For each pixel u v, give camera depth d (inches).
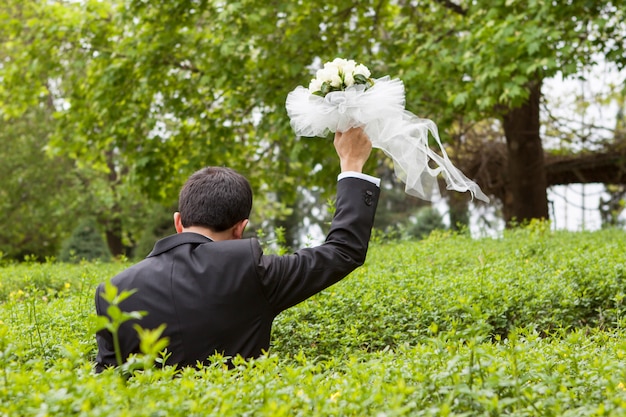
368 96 108.8
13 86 505.4
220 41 424.2
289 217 1153.4
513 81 353.7
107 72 448.8
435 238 319.6
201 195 106.3
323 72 111.3
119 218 840.9
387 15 482.6
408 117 119.4
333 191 497.0
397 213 1079.0
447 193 594.2
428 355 89.4
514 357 84.9
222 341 99.4
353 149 109.0
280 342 153.3
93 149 517.0
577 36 373.1
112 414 66.7
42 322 159.5
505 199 604.1
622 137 583.8
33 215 750.5
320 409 73.0
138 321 99.4
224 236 107.1
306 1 437.7
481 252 247.0
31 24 486.3
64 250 657.0
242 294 99.8
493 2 390.0
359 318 162.7
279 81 445.1
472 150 584.7
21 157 744.3
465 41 382.6
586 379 89.7
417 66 401.1
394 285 184.4
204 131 475.5
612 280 182.7
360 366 93.0
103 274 278.1
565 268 202.2
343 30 455.8
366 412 74.9
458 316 161.6
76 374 82.0
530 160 530.9
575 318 176.9
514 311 169.9
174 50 459.8
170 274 101.3
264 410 67.2
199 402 72.6
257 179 519.8
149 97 469.7
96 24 476.7
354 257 102.8
